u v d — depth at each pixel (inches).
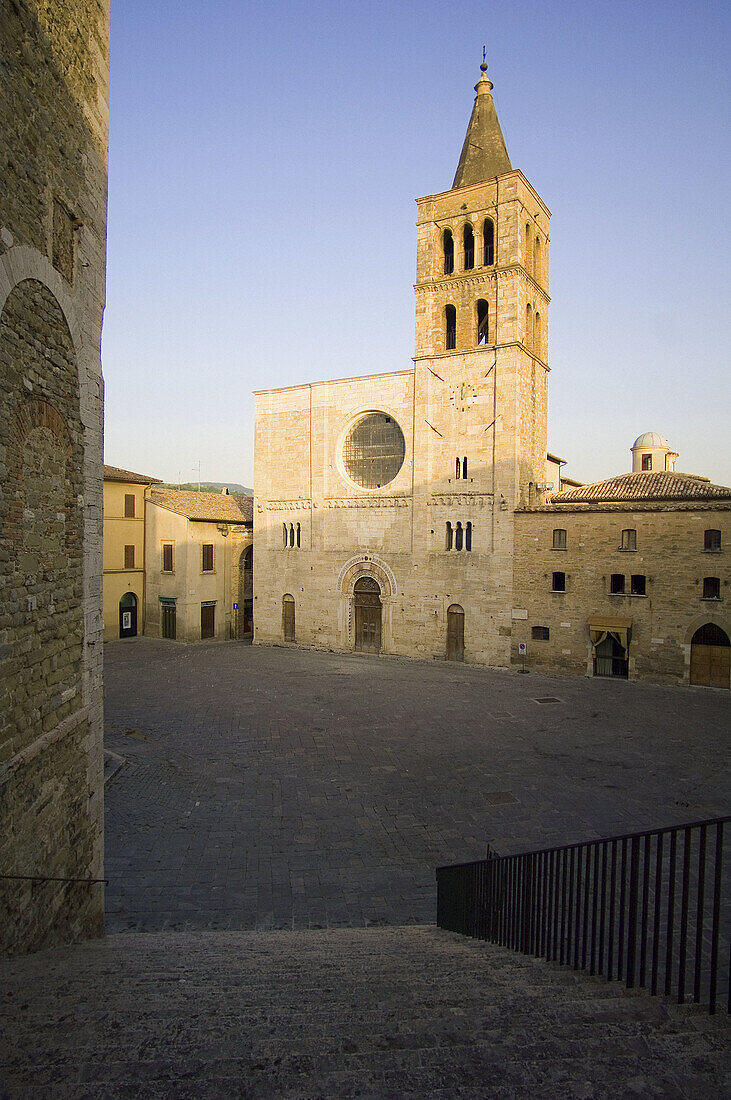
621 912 289.1
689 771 938.1
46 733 411.5
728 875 617.3
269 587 2091.5
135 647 2036.2
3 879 353.7
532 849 695.7
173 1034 236.4
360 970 342.6
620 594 1526.8
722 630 1425.9
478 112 1908.2
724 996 287.1
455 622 1760.6
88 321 486.6
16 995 290.5
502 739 1085.8
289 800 823.7
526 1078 193.8
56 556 431.5
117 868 649.0
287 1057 213.6
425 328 1818.4
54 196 423.5
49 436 419.8
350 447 1955.0
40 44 400.2
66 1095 187.6
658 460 2669.8
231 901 592.4
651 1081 190.2
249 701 1327.5
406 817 778.2
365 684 1494.8
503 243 1712.6
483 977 316.2
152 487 2336.4
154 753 994.1
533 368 1808.6
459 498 1745.8
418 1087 190.4
